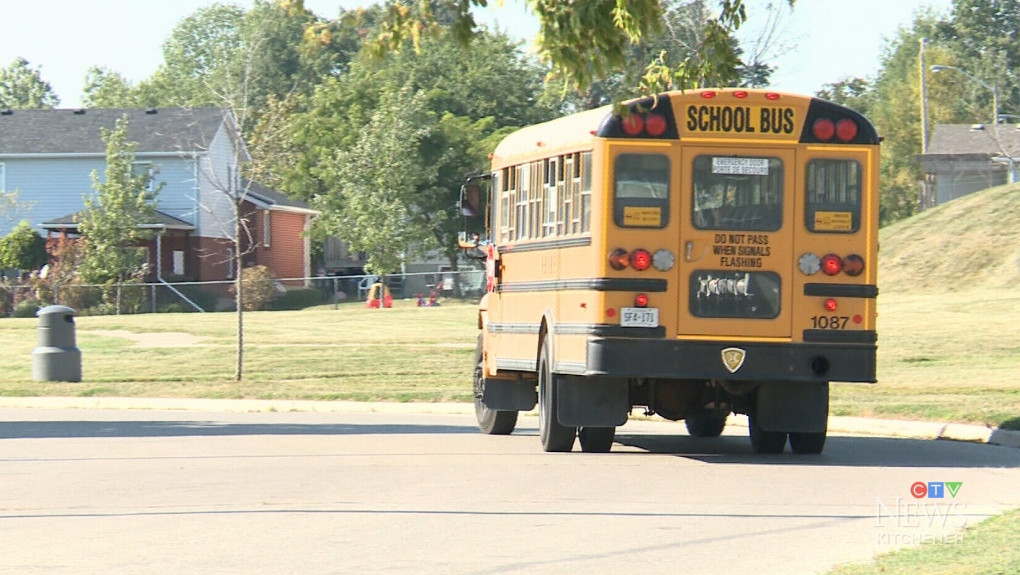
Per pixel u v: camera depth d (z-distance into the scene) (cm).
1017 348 10206
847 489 4744
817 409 5694
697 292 5359
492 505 4381
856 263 5406
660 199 5350
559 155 5809
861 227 5419
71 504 4500
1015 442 6425
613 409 5691
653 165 5356
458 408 8775
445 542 3706
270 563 3422
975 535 3622
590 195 5412
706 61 4881
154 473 5350
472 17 3988
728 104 5375
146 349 13050
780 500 4481
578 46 3847
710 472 5234
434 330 14662
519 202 6406
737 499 4503
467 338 13388
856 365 5400
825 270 5400
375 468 5425
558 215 5816
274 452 6094
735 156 5381
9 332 15438
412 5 4025
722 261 5369
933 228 17925
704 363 5350
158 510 4338
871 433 7131
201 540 3759
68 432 7275
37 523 4084
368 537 3791
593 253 5362
